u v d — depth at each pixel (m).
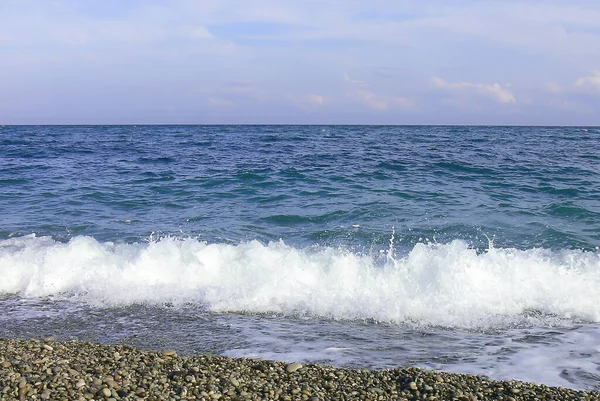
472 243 10.38
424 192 15.51
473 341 6.38
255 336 6.51
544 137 47.59
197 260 8.75
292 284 8.13
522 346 6.20
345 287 8.05
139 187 16.75
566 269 8.45
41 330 6.69
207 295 7.90
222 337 6.47
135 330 6.70
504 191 15.73
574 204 13.55
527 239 10.61
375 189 16.08
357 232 11.20
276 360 5.77
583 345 6.21
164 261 8.75
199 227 11.74
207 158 25.48
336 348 6.12
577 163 22.53
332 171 19.78
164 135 52.91
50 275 8.46
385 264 8.73
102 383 4.78
